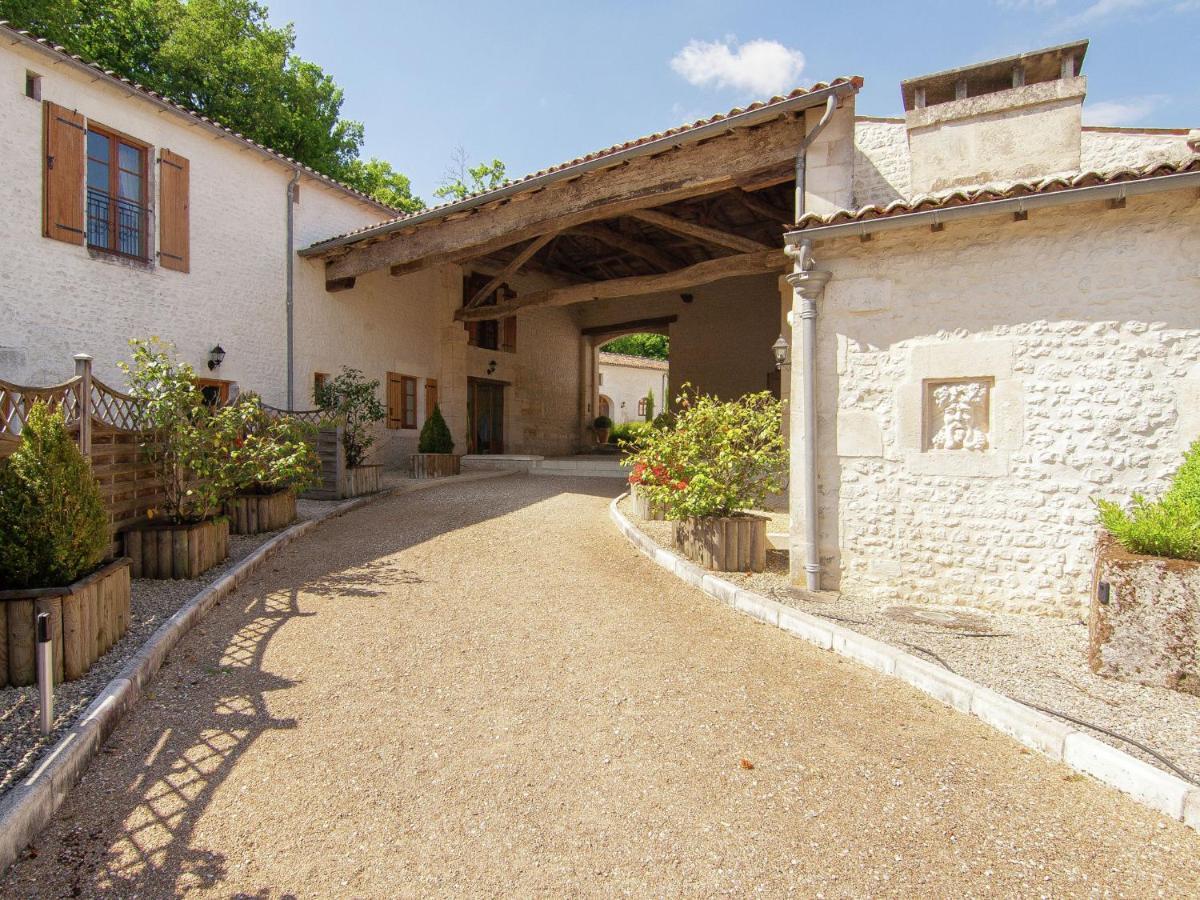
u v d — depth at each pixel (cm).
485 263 1534
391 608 448
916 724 288
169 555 480
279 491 707
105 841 204
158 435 528
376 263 1064
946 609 434
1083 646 366
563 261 1591
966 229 431
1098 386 402
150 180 857
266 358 1012
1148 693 304
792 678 338
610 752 262
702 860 198
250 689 316
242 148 969
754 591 471
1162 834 212
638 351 3494
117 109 812
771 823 217
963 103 607
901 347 451
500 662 355
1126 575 320
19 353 714
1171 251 386
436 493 977
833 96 608
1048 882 189
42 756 235
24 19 1027
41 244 735
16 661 296
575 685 327
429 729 279
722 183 723
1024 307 418
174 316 878
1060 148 580
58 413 340
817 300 471
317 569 547
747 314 1533
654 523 720
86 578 324
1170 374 386
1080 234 405
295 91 1514
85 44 1207
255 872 191
